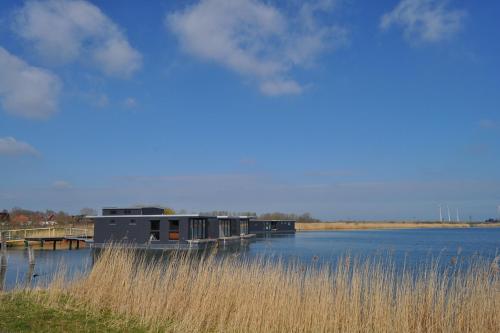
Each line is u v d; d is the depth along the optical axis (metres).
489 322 9.43
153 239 40.06
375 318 9.52
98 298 11.99
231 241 50.00
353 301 9.81
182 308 11.05
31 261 25.47
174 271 13.09
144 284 12.02
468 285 9.88
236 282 11.16
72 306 11.51
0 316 10.05
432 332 9.41
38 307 11.10
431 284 9.84
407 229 112.62
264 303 10.24
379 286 9.98
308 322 9.83
